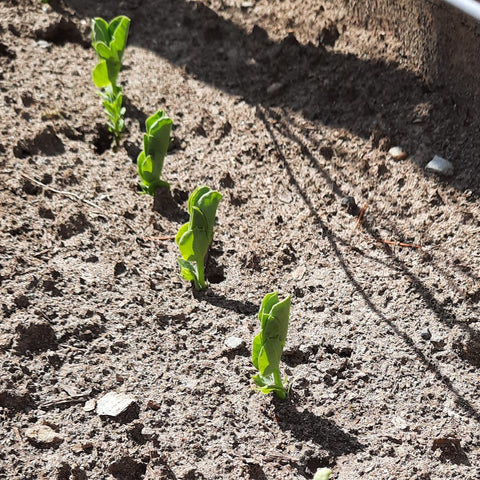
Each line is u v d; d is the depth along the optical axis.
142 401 0.47
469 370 0.49
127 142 0.61
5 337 0.49
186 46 0.69
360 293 0.53
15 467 0.44
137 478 0.45
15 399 0.46
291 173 0.60
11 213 0.55
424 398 0.48
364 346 0.50
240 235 0.56
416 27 0.61
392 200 0.57
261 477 0.45
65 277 0.52
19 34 0.69
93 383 0.48
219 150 0.61
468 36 0.57
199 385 0.48
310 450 0.46
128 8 0.73
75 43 0.69
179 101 0.65
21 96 0.63
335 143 0.61
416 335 0.51
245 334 0.51
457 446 0.46
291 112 0.63
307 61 0.66
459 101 0.60
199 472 0.45
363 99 0.63
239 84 0.66
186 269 0.52
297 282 0.54
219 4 0.72
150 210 0.57
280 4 0.71
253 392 0.48
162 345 0.50
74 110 0.63
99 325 0.50
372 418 0.47
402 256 0.54
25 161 0.58
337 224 0.56
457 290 0.52
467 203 0.56
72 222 0.55
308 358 0.50
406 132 0.60
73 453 0.45
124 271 0.53
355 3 0.66
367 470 0.45
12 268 0.52
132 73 0.67
